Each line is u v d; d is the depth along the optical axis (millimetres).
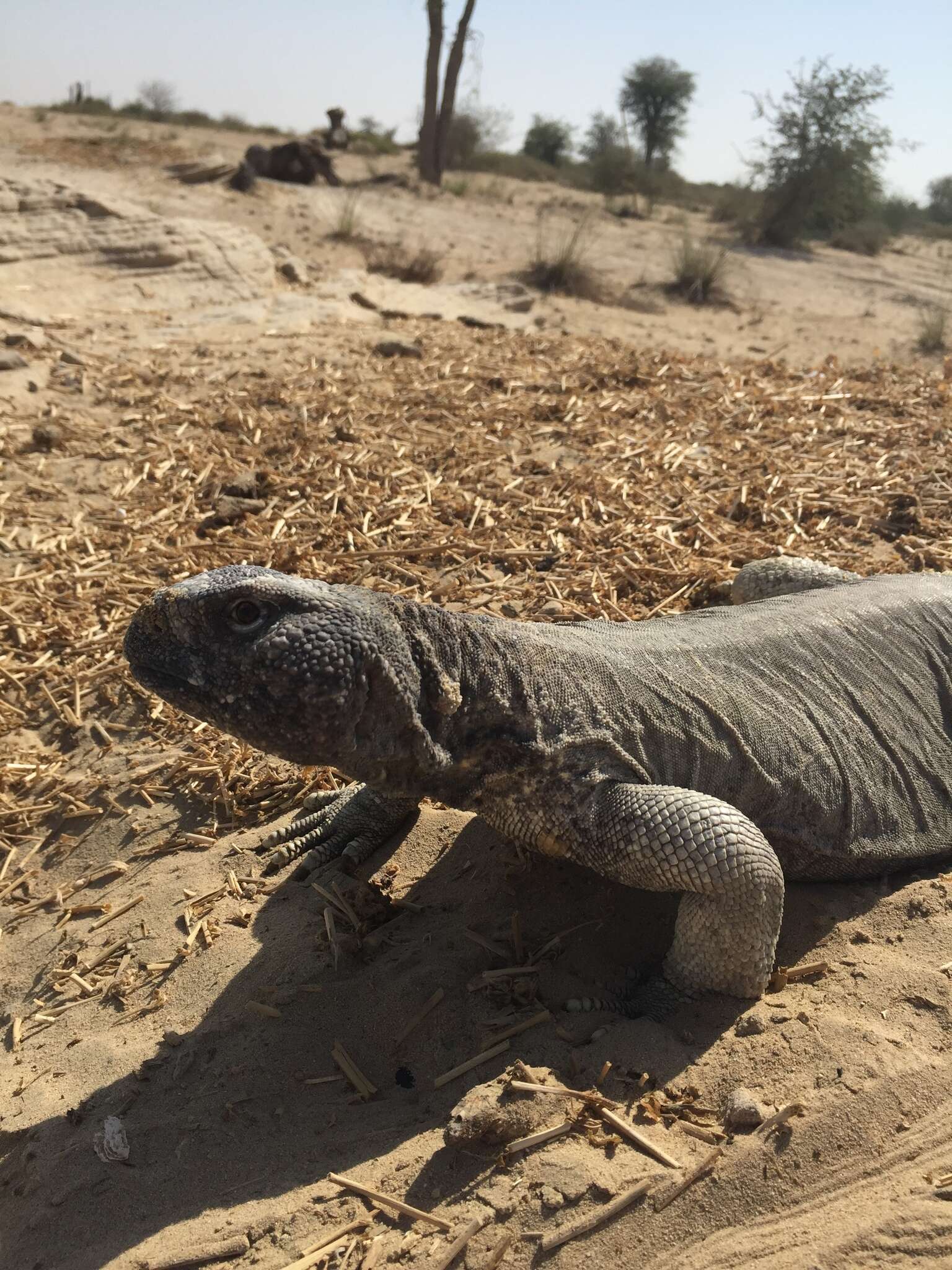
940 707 290
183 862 304
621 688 248
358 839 293
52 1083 240
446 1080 217
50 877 312
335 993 246
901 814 274
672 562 425
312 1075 228
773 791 255
